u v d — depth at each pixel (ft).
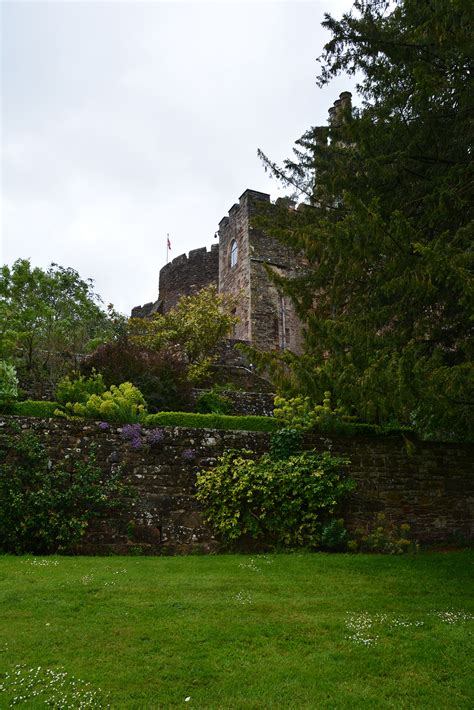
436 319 27.61
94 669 13.66
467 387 21.67
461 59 25.39
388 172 27.40
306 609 18.49
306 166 34.14
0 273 58.54
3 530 26.30
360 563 25.86
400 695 12.80
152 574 22.58
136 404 36.04
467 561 26.66
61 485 28.30
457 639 15.81
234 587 20.94
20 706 11.85
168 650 14.83
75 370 45.32
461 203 25.17
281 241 29.45
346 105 31.19
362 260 26.53
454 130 27.22
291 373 30.07
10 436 28.68
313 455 32.99
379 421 35.06
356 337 25.63
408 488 34.86
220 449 32.32
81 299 64.95
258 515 30.53
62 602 18.21
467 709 12.20
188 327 61.82
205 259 108.27
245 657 14.58
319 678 13.48
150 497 29.76
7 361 43.65
